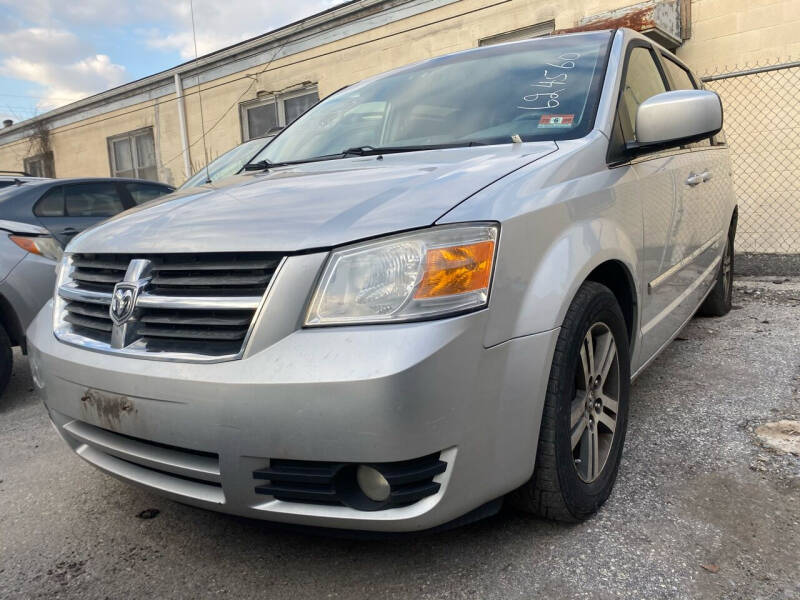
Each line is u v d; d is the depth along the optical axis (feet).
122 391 6.08
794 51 21.49
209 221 6.39
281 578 6.49
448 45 29.78
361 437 5.17
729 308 16.42
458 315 5.42
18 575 6.85
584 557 6.45
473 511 6.04
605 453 7.55
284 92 37.60
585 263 6.59
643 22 21.57
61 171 55.62
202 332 5.85
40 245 13.25
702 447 8.79
